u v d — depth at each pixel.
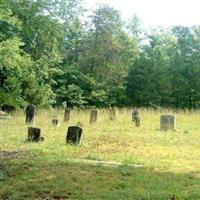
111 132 22.61
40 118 31.53
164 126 24.39
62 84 56.00
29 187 11.45
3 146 18.03
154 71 62.47
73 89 54.84
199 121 28.67
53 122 26.09
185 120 29.02
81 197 10.55
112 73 62.59
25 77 40.50
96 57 62.34
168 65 64.25
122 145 18.53
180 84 63.28
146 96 61.53
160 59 64.44
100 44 63.00
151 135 21.55
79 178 12.20
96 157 15.50
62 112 37.88
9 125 26.52
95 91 57.47
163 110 35.16
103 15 63.44
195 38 68.19
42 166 13.51
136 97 61.97
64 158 15.09
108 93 60.25
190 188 11.14
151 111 33.56
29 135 19.39
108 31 63.59
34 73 43.03
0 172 12.88
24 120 29.59
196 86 63.28
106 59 62.91
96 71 62.41
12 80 35.78
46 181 11.95
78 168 13.27
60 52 55.00
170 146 18.44
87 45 62.94
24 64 36.81
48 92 45.56
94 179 12.16
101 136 20.78
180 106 62.97
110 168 13.37
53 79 54.94
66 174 12.57
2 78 35.78
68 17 61.00
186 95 63.59
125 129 24.16
